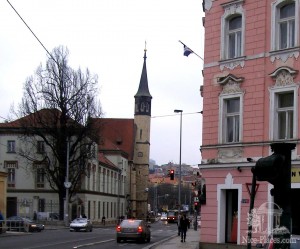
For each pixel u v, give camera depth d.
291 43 24.23
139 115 127.81
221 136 26.31
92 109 67.00
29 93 65.88
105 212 94.19
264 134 24.53
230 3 26.47
